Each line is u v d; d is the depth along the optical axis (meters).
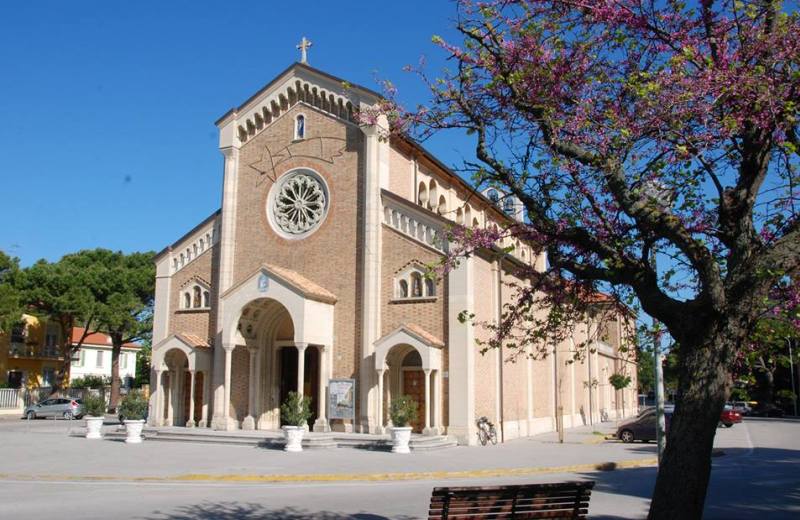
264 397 31.81
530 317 10.62
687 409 7.21
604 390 55.53
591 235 8.84
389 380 29.02
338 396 28.84
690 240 7.75
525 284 34.97
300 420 26.11
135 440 29.14
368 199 30.16
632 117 8.54
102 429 33.44
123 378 77.94
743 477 20.38
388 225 30.03
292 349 32.66
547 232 9.05
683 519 6.99
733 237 7.83
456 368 27.59
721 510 14.55
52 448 26.55
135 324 56.91
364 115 11.05
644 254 8.42
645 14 8.77
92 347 73.62
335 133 31.98
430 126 10.06
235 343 30.59
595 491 17.27
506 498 9.35
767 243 8.22
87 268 57.84
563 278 10.23
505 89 9.73
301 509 13.93
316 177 32.12
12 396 55.94
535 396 37.09
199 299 34.34
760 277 7.14
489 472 20.41
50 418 51.94
